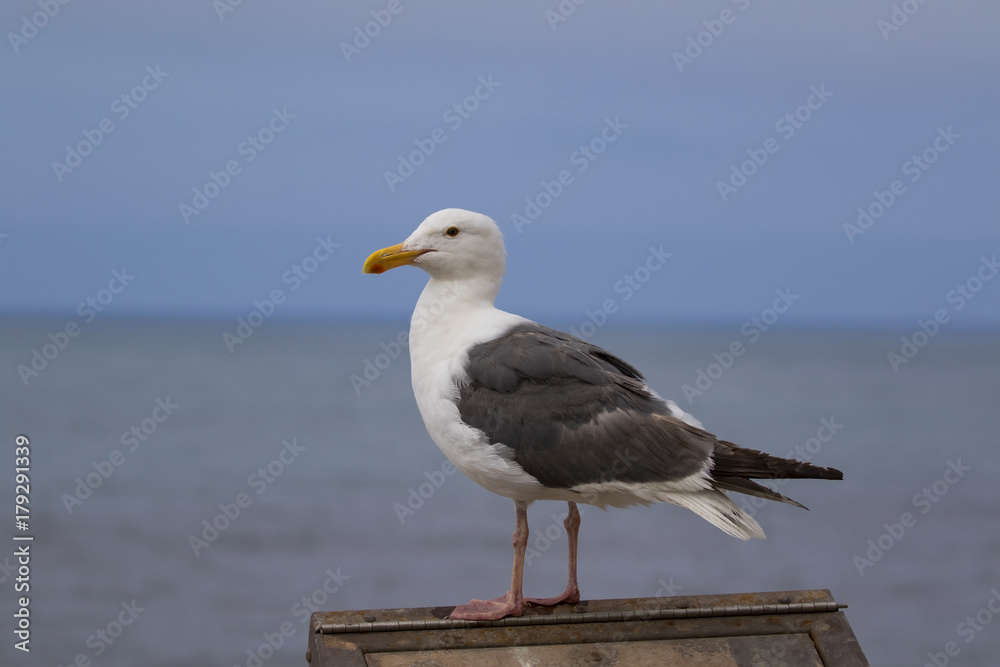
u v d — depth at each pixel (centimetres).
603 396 662
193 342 19088
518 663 579
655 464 645
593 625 612
